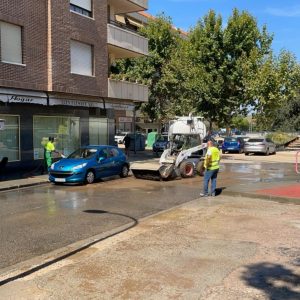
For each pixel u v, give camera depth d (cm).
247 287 563
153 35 4228
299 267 643
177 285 572
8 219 1035
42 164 2111
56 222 1002
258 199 1320
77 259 694
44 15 2084
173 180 1844
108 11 2819
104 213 1115
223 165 2680
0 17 1852
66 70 2194
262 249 741
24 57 1977
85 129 2533
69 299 529
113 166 1855
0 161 1958
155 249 746
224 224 948
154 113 4431
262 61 3662
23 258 722
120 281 589
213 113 3659
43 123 2241
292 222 967
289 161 3023
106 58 2512
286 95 3862
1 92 1853
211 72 3575
